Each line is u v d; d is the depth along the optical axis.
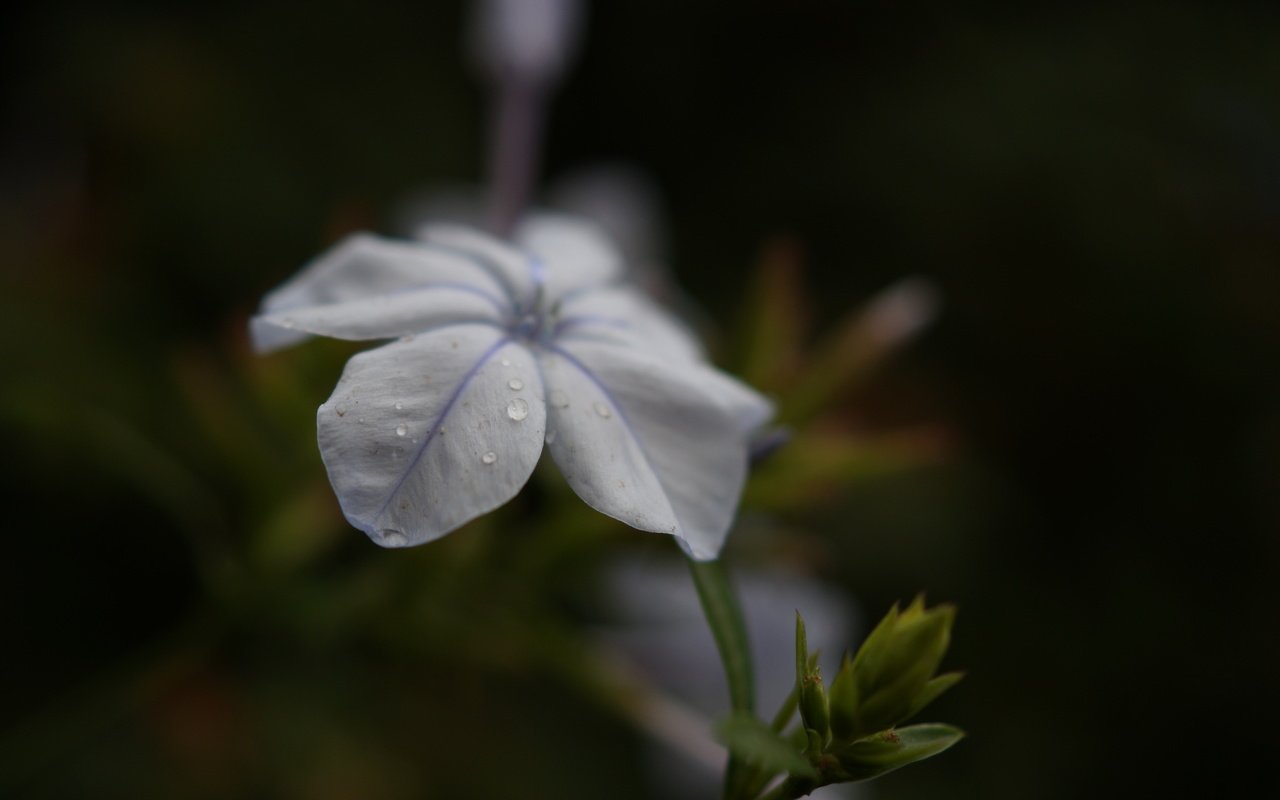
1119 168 0.27
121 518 0.20
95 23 0.26
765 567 0.15
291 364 0.15
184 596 0.21
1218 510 0.26
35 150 0.25
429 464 0.12
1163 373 0.26
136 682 0.16
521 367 0.12
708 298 0.28
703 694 0.16
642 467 0.12
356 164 0.26
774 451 0.13
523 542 0.15
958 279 0.27
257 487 0.15
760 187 0.28
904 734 0.12
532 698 0.22
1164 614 0.25
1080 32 0.28
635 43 0.30
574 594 0.16
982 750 0.24
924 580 0.23
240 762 0.20
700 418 0.12
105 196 0.24
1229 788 0.25
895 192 0.27
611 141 0.30
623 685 0.15
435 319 0.13
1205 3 0.29
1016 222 0.27
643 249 0.20
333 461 0.12
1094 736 0.24
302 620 0.16
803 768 0.11
